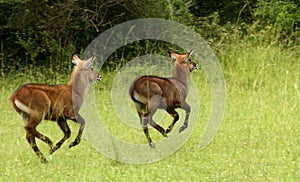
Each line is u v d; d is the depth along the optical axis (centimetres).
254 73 2945
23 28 3183
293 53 3200
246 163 1850
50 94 1962
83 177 1741
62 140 1988
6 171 1800
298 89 2742
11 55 3256
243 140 2111
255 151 1973
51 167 1848
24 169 1833
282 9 3488
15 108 1941
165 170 1802
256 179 1702
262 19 3512
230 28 3456
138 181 1700
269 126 2245
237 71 2959
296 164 1838
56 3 3167
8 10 3197
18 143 2081
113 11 3272
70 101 1981
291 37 3394
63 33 3197
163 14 3316
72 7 3158
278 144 2058
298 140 2111
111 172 1788
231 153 1961
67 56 3128
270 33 3294
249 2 3712
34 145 1944
